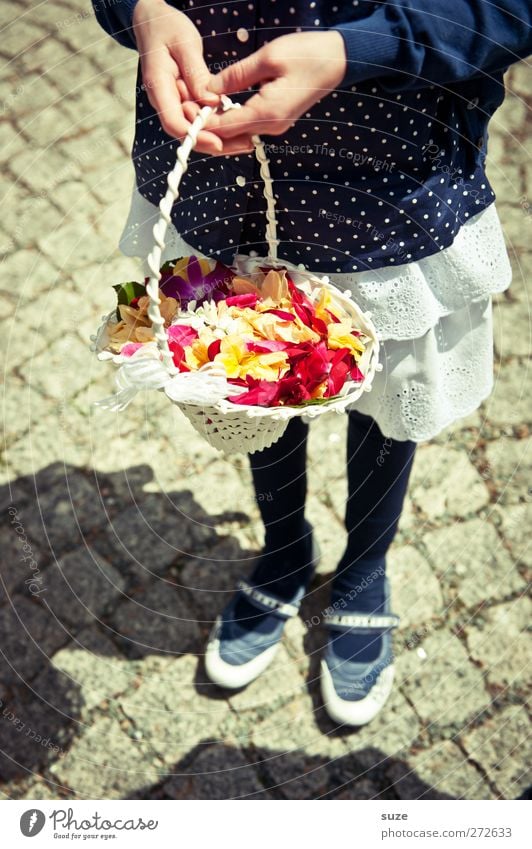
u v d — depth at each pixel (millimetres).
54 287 2109
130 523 1774
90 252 2164
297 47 803
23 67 2555
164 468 1849
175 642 1642
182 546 1748
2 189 2291
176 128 852
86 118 2424
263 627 1595
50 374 1975
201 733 1545
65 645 1634
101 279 2115
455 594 1676
